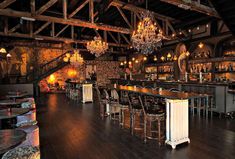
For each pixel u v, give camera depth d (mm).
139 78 12562
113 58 18516
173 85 7887
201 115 6238
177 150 3402
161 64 12477
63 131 4613
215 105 6215
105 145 3691
